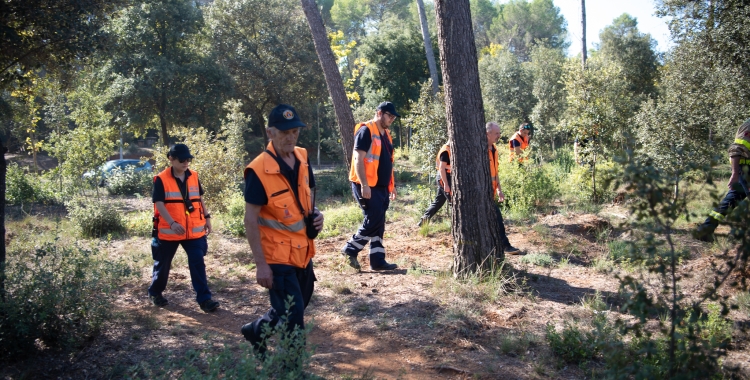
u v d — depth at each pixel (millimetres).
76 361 4090
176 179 5426
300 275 3682
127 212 14906
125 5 8992
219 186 12172
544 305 5059
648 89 27453
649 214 2721
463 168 5602
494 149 7543
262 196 3449
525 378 3719
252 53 32875
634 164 2738
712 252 6055
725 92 11734
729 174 11555
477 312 4855
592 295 5363
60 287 4387
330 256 7430
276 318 3469
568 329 4207
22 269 4352
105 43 8344
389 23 35531
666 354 3281
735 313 4598
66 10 7242
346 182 18891
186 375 3148
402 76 33625
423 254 7363
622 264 6250
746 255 2703
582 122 11133
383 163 6293
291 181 3570
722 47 12055
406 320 4777
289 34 32781
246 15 32156
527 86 30484
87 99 18250
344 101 12742
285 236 3518
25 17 6695
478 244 5633
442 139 12695
